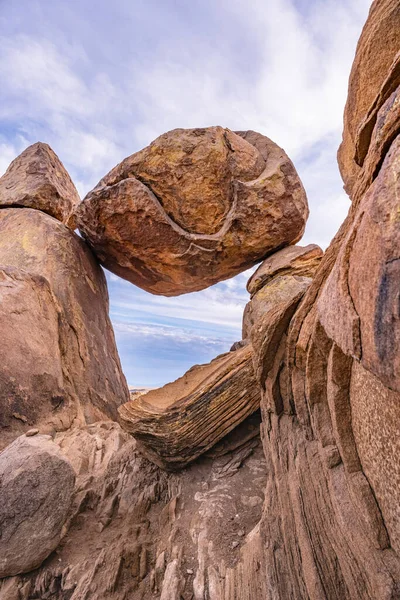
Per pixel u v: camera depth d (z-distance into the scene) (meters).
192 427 7.07
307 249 13.67
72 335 12.19
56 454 5.73
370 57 2.86
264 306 12.53
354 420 2.62
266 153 14.80
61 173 17.86
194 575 4.67
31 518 5.27
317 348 3.03
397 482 1.99
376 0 2.71
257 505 5.91
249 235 13.81
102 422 10.93
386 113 1.68
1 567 4.96
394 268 1.33
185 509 6.27
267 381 4.34
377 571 2.05
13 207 15.23
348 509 2.50
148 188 12.80
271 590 3.40
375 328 1.43
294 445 3.81
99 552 5.66
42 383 10.05
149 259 14.13
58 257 13.08
